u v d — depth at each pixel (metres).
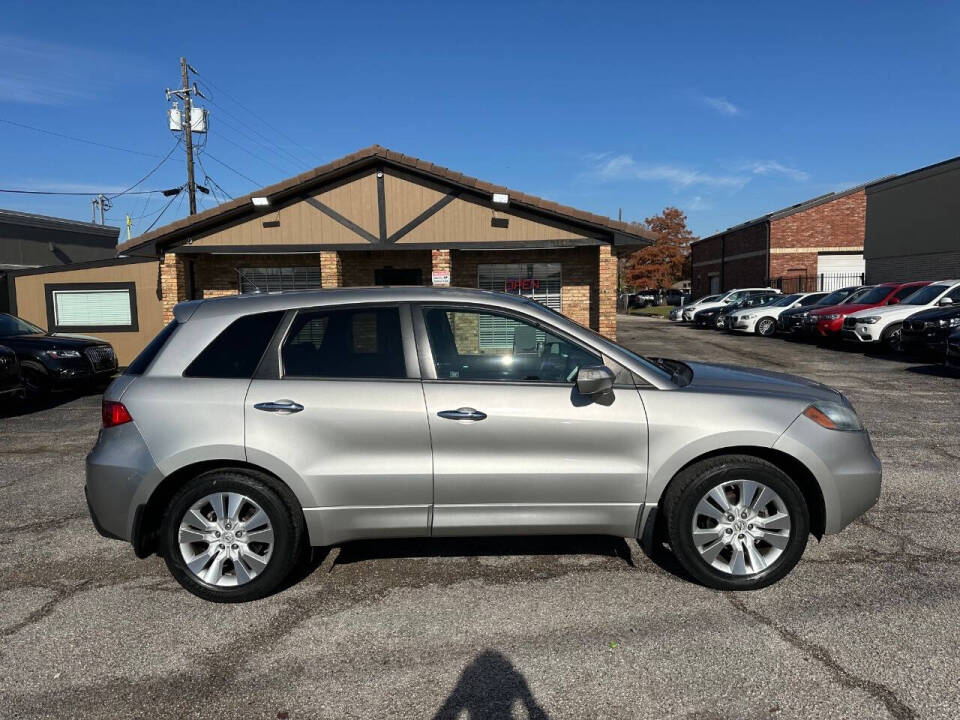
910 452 6.55
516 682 2.83
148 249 14.48
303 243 14.63
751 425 3.53
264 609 3.52
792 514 3.55
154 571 4.04
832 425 3.62
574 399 3.57
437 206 14.47
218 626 3.35
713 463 3.58
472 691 2.77
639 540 3.72
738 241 38.03
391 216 14.53
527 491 3.57
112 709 2.69
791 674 2.83
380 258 16.38
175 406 3.51
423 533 3.62
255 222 14.63
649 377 3.64
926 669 2.84
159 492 3.62
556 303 16.09
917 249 23.44
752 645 3.06
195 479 3.55
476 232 14.54
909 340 13.41
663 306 54.59
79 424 8.98
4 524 4.90
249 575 3.56
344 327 3.71
